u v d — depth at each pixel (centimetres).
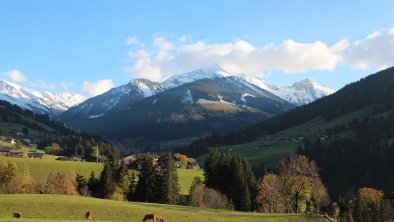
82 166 17988
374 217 15675
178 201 14588
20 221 5378
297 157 12619
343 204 17700
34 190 13712
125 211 8531
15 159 17262
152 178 14212
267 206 12669
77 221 5719
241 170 14962
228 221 8269
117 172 15475
